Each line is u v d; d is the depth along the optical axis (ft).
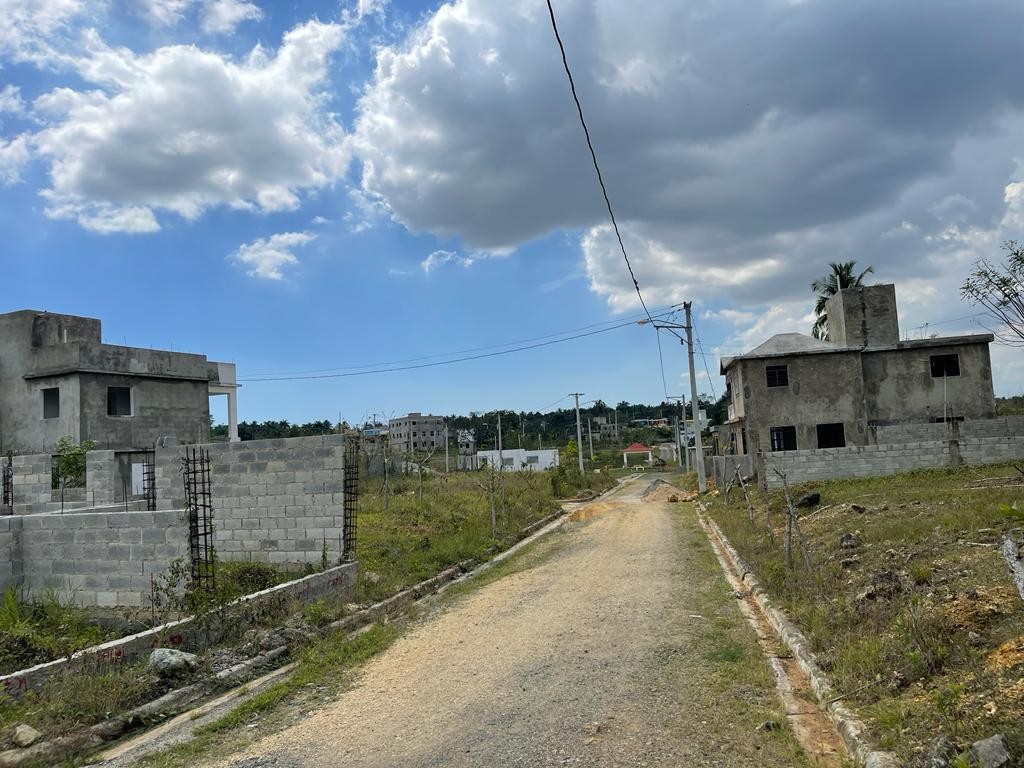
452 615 33.47
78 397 86.84
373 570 44.39
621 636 26.94
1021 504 34.32
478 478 114.01
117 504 57.36
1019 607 18.88
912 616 19.42
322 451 46.14
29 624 32.71
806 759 15.62
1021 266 19.67
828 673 20.11
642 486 150.20
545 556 51.19
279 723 20.59
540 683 22.03
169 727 21.12
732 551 46.14
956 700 14.73
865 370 98.07
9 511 60.34
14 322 91.97
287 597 33.42
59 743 19.53
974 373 96.07
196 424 100.48
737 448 110.52
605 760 16.24
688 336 104.27
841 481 70.59
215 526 48.14
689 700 19.72
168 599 34.73
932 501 44.39
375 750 17.88
